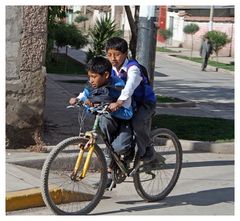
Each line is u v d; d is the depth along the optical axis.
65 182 5.77
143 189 6.00
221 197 6.43
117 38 5.49
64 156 5.94
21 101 7.21
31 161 6.68
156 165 6.06
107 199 6.08
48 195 5.20
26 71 7.19
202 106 15.16
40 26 7.19
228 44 37.12
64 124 9.60
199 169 7.77
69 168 6.00
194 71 27.64
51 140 8.08
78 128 9.31
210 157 8.59
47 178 5.17
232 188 6.84
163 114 12.79
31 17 7.12
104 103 5.34
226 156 8.76
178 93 18.06
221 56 37.09
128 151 5.57
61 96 13.48
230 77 25.75
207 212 5.82
